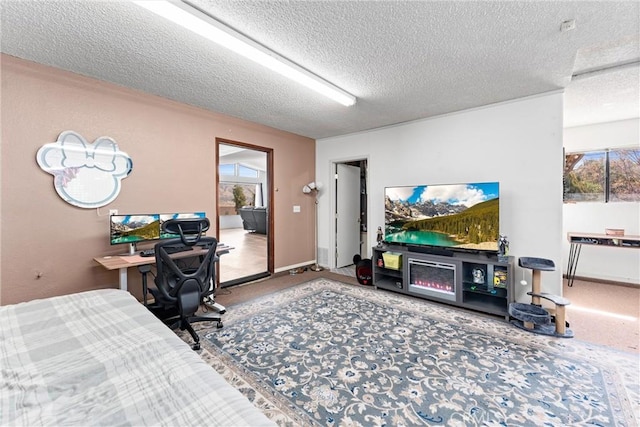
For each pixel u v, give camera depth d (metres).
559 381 1.83
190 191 3.49
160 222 3.11
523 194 3.15
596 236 3.78
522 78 2.67
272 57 2.21
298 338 2.42
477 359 2.09
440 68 2.48
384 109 3.54
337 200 5.20
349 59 2.33
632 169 3.91
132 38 2.04
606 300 3.29
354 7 1.71
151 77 2.68
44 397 0.77
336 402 1.66
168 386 0.82
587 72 2.71
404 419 1.53
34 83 2.44
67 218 2.64
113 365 0.92
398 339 2.40
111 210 2.89
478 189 3.12
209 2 1.67
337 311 3.01
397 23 1.87
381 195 4.41
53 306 1.47
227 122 3.87
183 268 2.58
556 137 2.96
